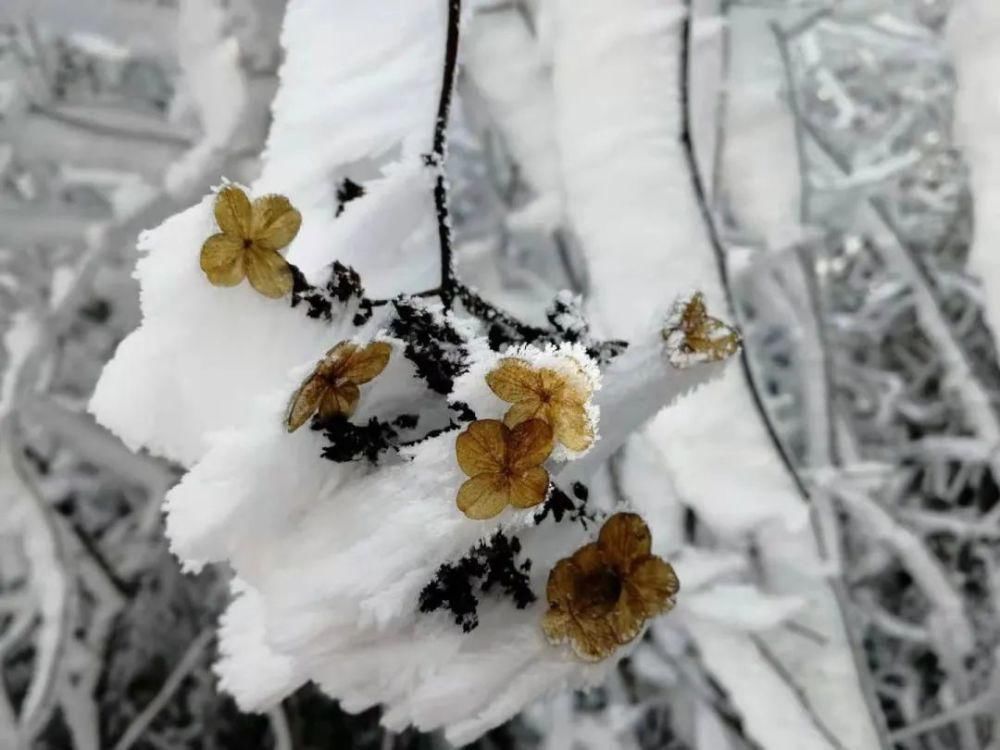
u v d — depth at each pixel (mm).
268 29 625
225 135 625
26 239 781
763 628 541
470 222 883
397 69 321
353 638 189
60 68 849
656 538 604
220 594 1023
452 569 195
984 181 436
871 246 1117
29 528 726
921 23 782
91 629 951
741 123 616
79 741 922
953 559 1088
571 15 456
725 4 586
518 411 184
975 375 939
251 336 203
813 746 546
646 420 246
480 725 204
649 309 454
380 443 195
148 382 202
